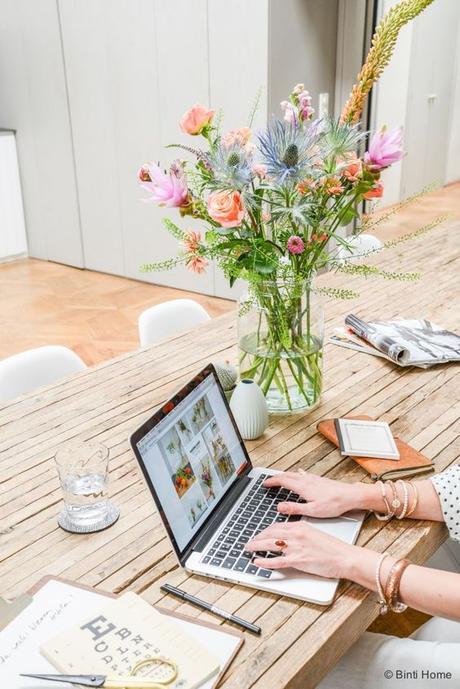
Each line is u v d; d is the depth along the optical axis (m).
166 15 4.68
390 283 2.79
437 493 1.40
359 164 1.50
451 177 8.80
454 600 1.17
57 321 4.82
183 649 1.05
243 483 1.47
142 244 5.50
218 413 1.48
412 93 7.39
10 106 5.91
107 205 5.59
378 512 1.41
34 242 6.29
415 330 2.25
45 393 1.94
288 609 1.16
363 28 4.82
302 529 1.26
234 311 2.55
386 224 6.85
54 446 1.67
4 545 1.33
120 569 1.26
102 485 1.38
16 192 6.14
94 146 5.46
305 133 1.41
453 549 1.92
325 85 4.88
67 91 5.44
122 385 1.98
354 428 1.66
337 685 1.35
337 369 2.07
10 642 1.08
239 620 1.13
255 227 1.54
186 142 4.91
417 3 1.42
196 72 4.68
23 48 5.59
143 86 4.98
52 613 1.14
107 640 1.06
